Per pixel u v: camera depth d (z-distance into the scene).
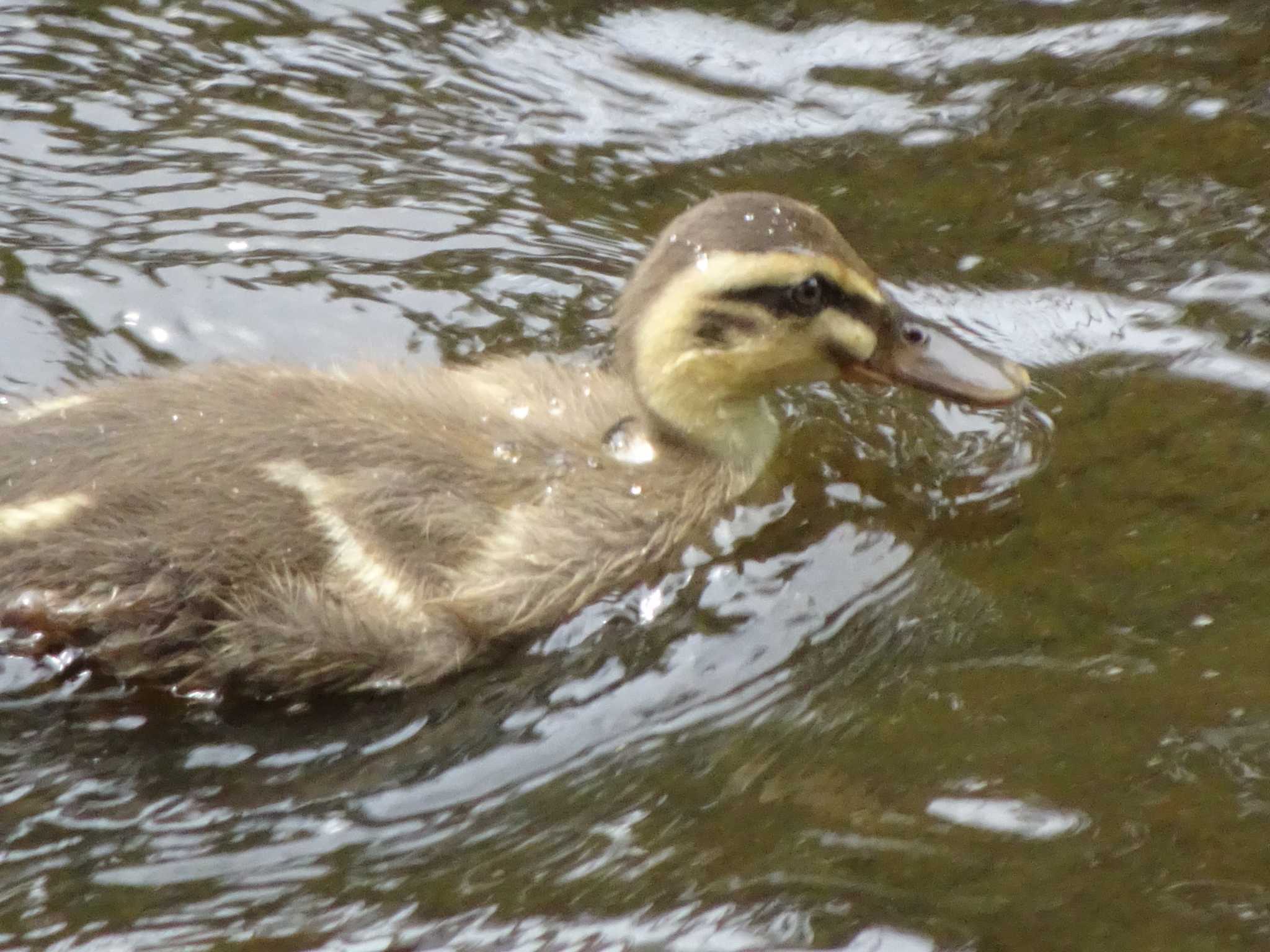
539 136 9.84
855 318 7.45
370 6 10.91
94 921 5.43
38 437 6.67
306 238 8.91
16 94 9.88
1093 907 5.27
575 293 8.62
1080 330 8.38
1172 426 7.73
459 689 6.62
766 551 7.23
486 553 6.82
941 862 5.49
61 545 6.40
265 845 5.79
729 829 5.70
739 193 7.84
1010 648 6.52
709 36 10.73
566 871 5.56
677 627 6.87
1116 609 6.67
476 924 5.34
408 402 7.14
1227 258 8.85
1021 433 7.78
